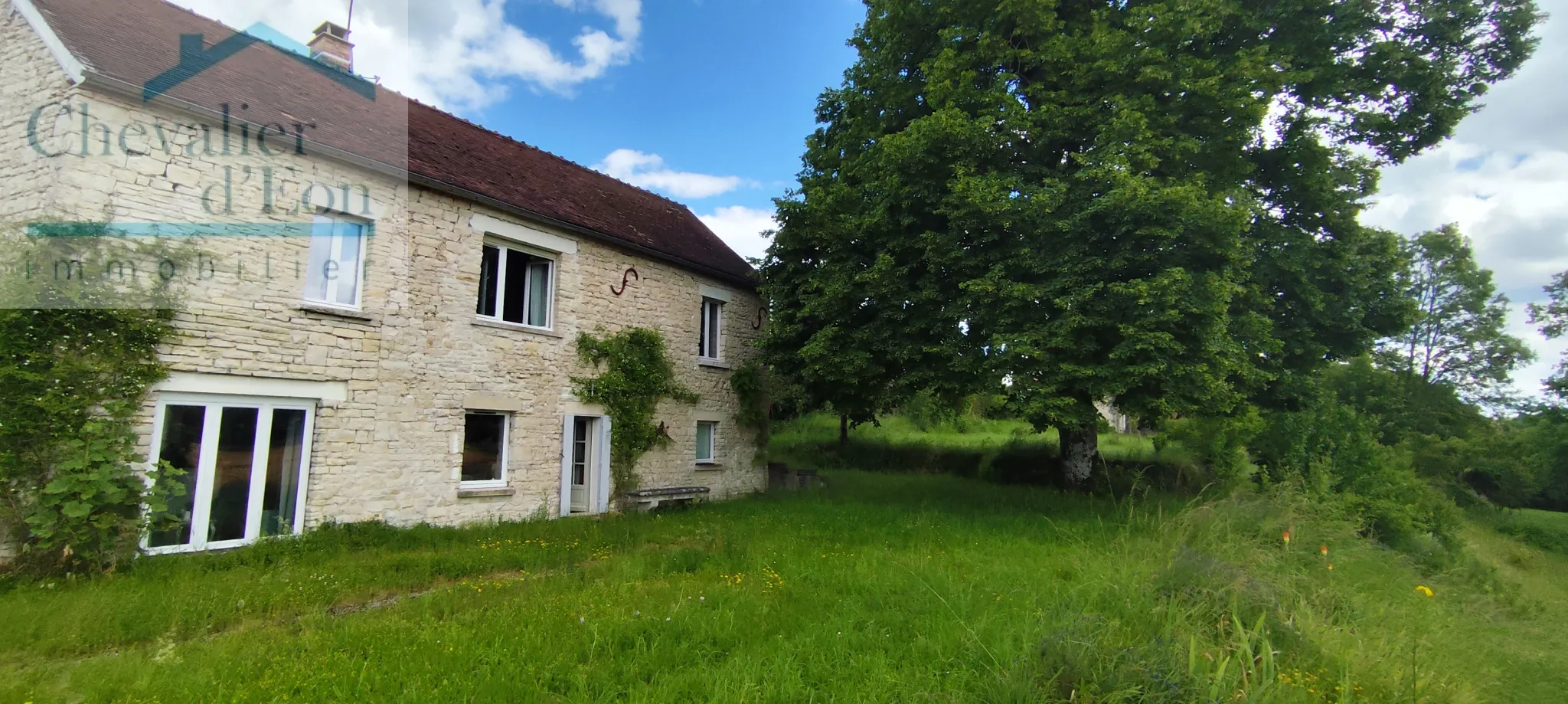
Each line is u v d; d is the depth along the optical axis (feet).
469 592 20.75
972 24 43.16
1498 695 16.53
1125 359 34.14
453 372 34.53
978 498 48.85
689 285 48.75
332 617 18.35
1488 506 97.76
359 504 30.63
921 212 40.65
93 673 13.79
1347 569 24.71
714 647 16.07
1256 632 16.07
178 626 17.19
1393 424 91.50
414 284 33.17
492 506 35.91
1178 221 33.32
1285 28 43.32
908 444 94.07
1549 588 46.19
